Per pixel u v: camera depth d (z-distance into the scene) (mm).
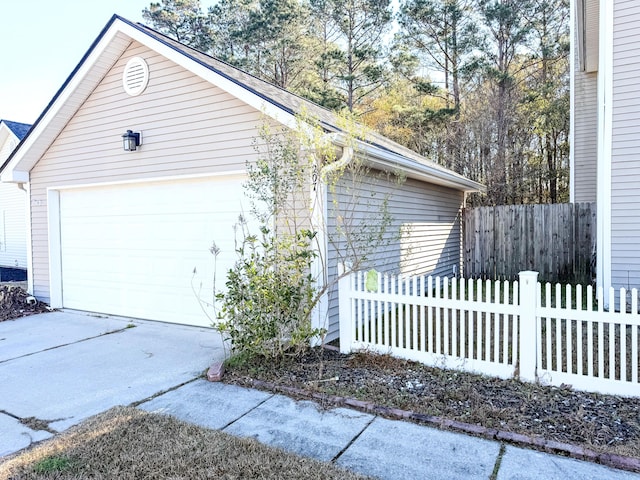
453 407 3721
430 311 4734
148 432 3418
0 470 2928
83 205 8219
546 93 18719
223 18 24812
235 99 6285
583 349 5355
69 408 3969
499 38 20328
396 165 6867
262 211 6234
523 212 10727
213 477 2785
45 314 8070
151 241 7387
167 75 6887
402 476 2795
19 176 8586
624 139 6449
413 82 21516
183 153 6809
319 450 3139
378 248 7398
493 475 2787
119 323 7277
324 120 6828
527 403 3730
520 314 4195
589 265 10000
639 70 6328
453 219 11680
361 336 5219
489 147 19375
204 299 6871
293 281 5051
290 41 22641
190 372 4871
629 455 2906
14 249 16578
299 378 4496
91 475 2834
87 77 7410
